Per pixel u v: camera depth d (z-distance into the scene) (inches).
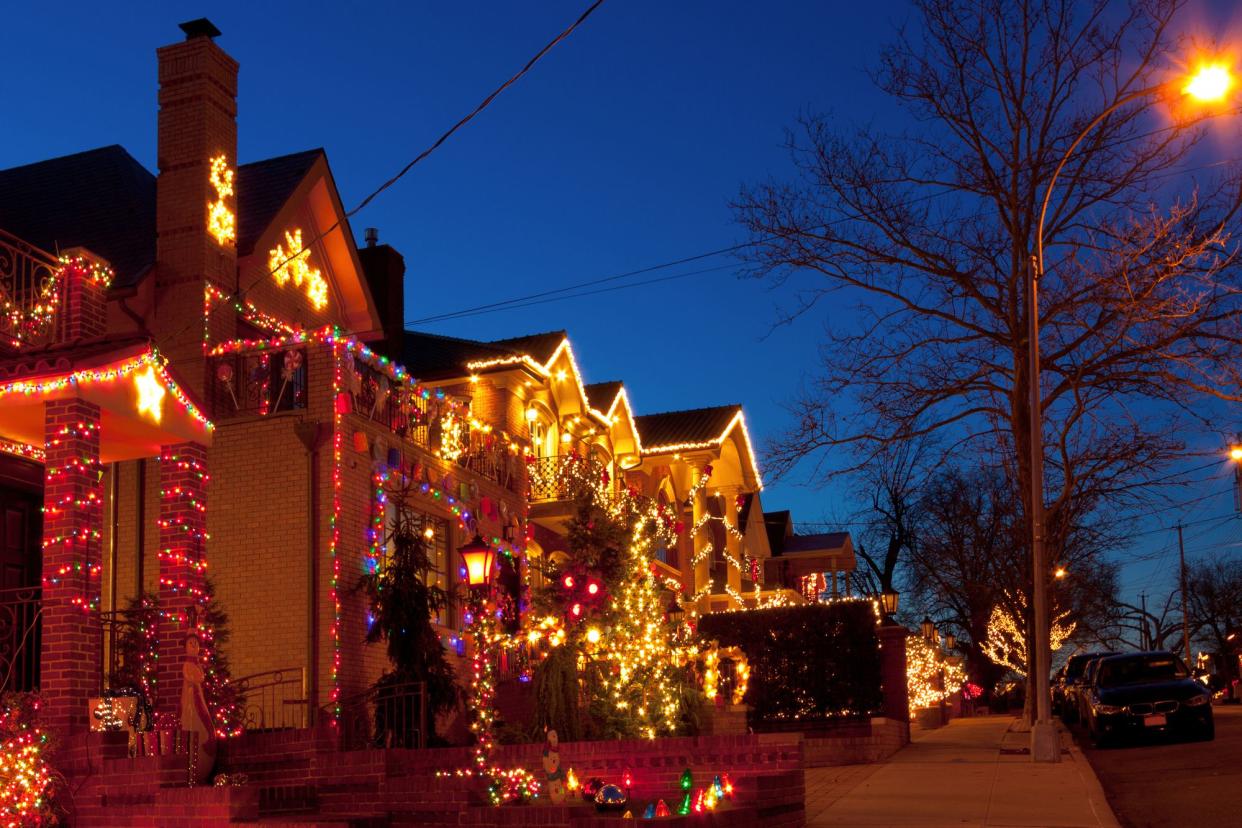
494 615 861.8
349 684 729.0
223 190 835.4
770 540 1952.5
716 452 1429.6
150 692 579.8
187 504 547.8
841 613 1071.0
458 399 1011.3
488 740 762.2
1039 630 800.9
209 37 845.8
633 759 631.8
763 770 607.5
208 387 778.2
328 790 550.9
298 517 737.0
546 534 1090.1
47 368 496.4
